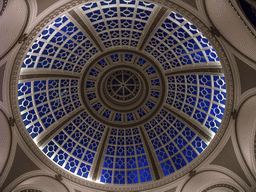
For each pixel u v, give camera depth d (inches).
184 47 734.5
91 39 738.2
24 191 700.0
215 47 580.1
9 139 655.8
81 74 837.2
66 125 851.4
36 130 780.0
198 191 750.5
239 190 672.4
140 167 867.4
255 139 618.8
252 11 403.2
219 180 719.7
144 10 639.8
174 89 861.8
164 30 697.0
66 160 828.6
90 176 831.7
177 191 777.6
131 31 725.9
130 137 919.0
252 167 641.0
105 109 921.5
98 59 821.2
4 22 480.4
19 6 476.1
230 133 679.7
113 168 871.1
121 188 806.5
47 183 740.0
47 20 546.3
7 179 650.8
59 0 513.3
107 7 625.3
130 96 924.6
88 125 897.5
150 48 791.7
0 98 597.9
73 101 866.8
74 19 645.3
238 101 625.3
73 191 768.3
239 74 586.6
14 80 605.0
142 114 932.6
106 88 904.3
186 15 543.8
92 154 878.4
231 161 686.5
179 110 868.0
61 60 769.6
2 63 551.5
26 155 696.4
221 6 477.1
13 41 534.6
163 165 858.1
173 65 818.2
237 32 499.5
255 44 473.4
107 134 909.8
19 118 663.8
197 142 821.2
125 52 811.4
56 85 809.5
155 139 900.0
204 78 771.4
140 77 879.1
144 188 802.8
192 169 765.9
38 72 729.6
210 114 789.9
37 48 674.2
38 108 787.4
